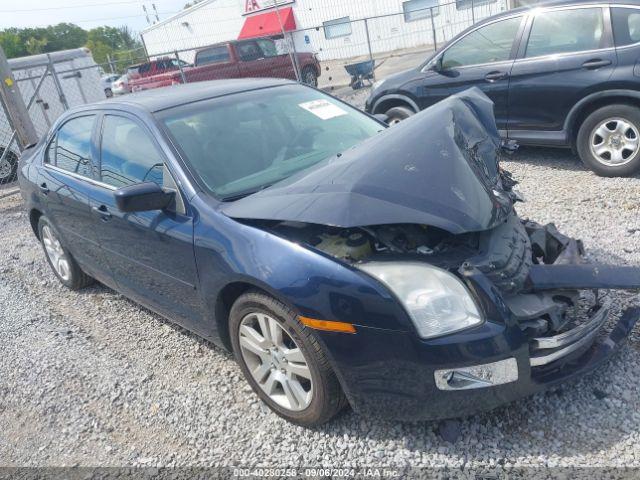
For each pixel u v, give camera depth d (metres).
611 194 5.34
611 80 5.55
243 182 3.20
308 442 2.77
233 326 2.98
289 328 2.64
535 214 5.12
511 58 6.28
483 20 6.55
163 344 3.94
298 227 2.77
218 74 14.73
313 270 2.51
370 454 2.63
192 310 3.29
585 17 5.77
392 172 2.65
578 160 6.50
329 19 28.03
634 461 2.38
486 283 2.42
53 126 4.85
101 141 3.92
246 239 2.76
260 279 2.63
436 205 2.49
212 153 3.32
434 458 2.54
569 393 2.81
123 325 4.33
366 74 15.55
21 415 3.44
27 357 4.07
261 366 2.96
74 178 4.17
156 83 14.85
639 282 2.59
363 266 2.51
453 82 6.75
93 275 4.52
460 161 2.78
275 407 2.94
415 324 2.36
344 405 2.76
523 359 2.41
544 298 2.61
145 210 3.03
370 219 2.39
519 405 2.78
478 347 2.34
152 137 3.40
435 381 2.38
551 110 6.04
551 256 3.28
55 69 12.84
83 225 4.10
